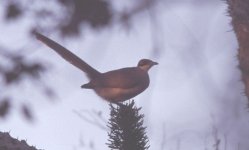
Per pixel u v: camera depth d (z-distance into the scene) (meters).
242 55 10.02
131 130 10.55
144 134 10.59
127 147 10.51
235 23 10.14
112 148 10.59
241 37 10.02
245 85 10.09
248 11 10.00
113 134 10.59
